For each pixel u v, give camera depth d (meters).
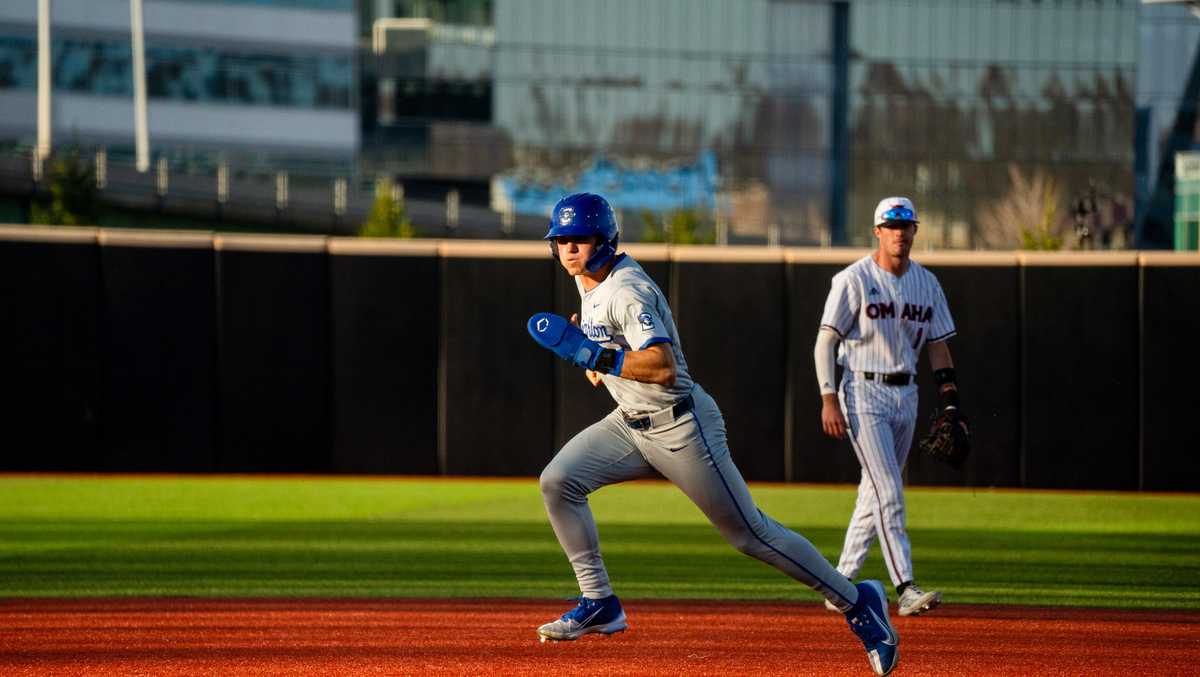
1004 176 185.25
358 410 42.66
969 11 185.25
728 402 41.75
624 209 187.38
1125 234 182.62
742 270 41.69
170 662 17.08
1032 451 40.66
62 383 41.97
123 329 42.09
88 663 16.98
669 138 188.00
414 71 188.62
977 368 40.75
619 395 15.60
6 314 41.75
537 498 38.28
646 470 16.25
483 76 188.38
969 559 27.80
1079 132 184.25
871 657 15.98
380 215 125.44
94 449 42.09
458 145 188.62
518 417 42.53
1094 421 40.34
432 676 16.33
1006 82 185.12
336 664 17.00
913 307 20.56
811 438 41.47
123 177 134.50
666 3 187.50
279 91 194.25
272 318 42.47
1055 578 25.20
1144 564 27.09
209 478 42.41
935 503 38.22
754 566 26.44
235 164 192.12
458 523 32.78
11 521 32.53
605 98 188.25
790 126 187.25
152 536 30.12
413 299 42.69
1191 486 40.06
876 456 20.39
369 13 189.38
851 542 21.09
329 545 28.84
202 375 42.38
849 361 20.81
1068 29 184.00
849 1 186.12
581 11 188.00
